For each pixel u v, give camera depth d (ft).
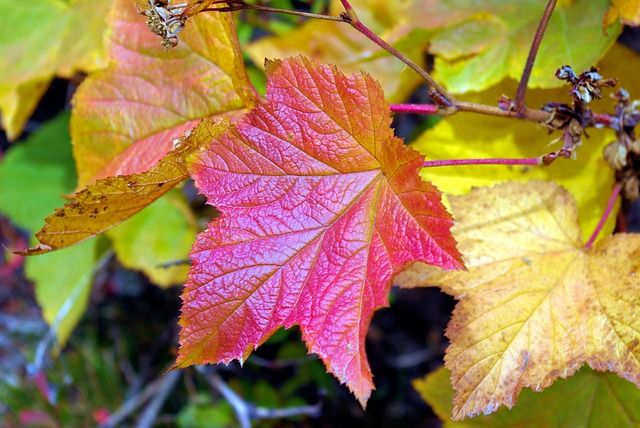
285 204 0.95
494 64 1.15
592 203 1.13
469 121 1.15
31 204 1.76
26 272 1.65
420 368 2.06
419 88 1.63
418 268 1.03
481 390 0.97
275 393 1.86
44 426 2.06
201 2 0.93
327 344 0.93
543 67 1.11
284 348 1.78
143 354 2.17
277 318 0.94
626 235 1.02
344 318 0.93
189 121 1.06
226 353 0.94
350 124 0.94
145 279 2.22
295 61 0.94
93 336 2.19
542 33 0.96
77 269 1.61
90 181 1.10
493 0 1.19
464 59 1.17
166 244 1.46
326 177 0.96
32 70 1.43
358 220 0.95
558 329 0.99
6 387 2.13
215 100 1.05
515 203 1.06
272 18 1.49
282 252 0.95
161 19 0.93
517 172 1.14
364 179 0.96
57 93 2.46
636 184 1.08
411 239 0.93
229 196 0.95
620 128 1.04
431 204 0.91
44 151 1.78
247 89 1.01
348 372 0.91
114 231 1.46
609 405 1.08
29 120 2.45
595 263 1.02
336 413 1.94
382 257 0.94
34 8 1.44
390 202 0.94
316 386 1.95
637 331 0.98
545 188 1.06
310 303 0.94
